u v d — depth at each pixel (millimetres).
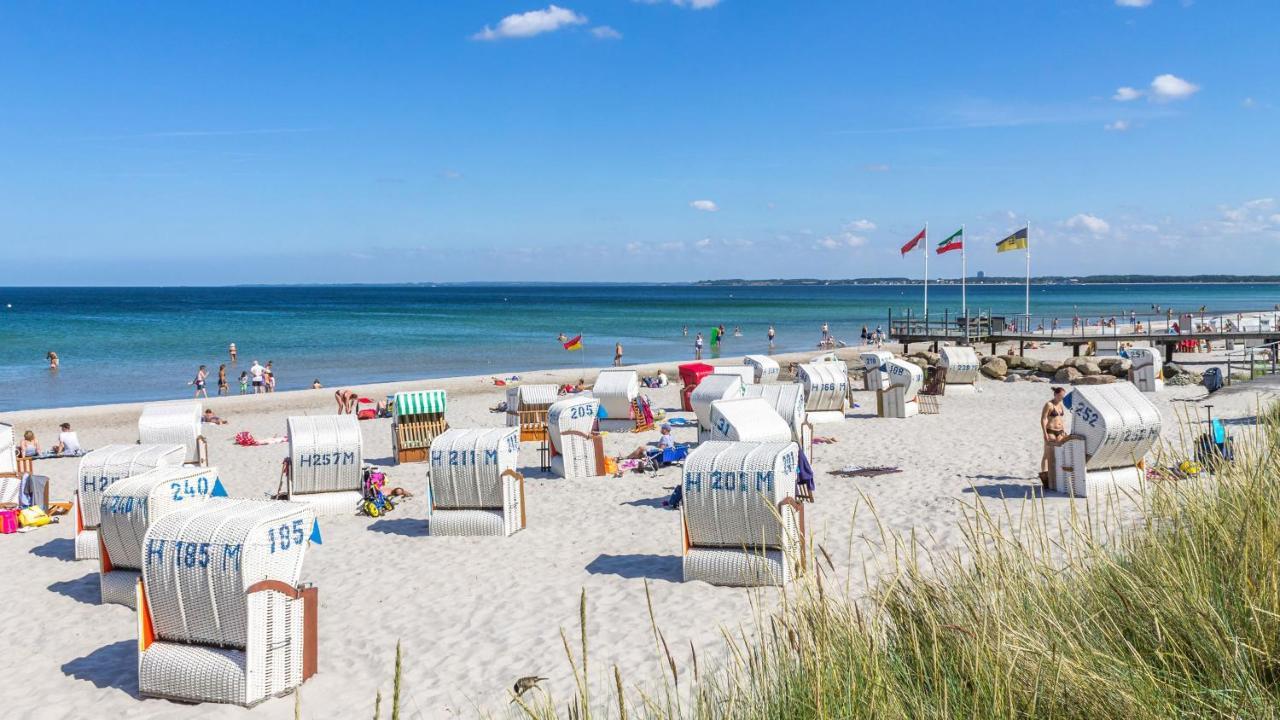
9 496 16656
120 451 13789
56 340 72125
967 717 3488
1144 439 13102
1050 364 37219
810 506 14172
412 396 21578
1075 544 4867
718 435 15297
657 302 173250
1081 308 130375
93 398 41000
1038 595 4086
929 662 3885
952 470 16547
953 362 31094
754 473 10266
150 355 60219
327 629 10070
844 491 15258
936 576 4738
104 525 11297
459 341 72000
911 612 4188
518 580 11469
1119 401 13109
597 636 9172
